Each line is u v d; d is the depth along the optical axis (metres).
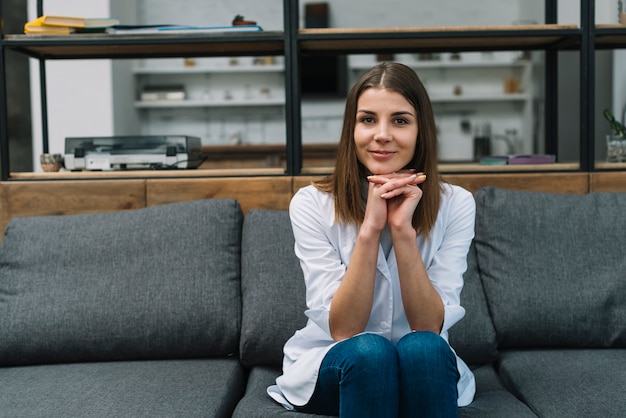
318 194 1.71
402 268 1.54
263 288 1.98
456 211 1.71
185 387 1.72
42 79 2.63
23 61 5.50
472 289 1.99
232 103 6.72
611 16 2.88
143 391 1.68
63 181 2.28
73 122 5.57
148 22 6.97
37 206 2.28
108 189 2.27
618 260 1.98
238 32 2.28
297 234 1.69
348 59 6.96
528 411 1.55
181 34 2.29
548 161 2.39
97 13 5.43
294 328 1.92
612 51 3.68
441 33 2.25
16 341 1.92
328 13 7.03
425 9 7.03
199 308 1.96
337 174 1.66
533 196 2.10
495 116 7.03
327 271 1.60
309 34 2.26
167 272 2.00
